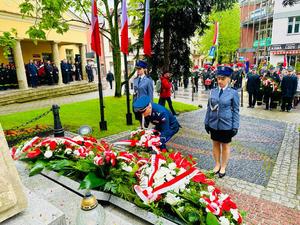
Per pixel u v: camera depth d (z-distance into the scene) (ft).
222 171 13.14
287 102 31.53
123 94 45.62
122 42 21.90
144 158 9.31
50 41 54.80
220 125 12.26
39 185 8.95
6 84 47.44
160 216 7.04
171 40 31.12
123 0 20.61
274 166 14.48
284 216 9.77
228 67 12.09
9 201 5.78
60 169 9.82
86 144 11.45
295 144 18.53
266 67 56.18
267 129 22.93
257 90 34.04
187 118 27.58
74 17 59.26
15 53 47.29
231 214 6.85
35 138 11.96
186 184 7.87
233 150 17.22
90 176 8.55
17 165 10.75
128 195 7.89
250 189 11.85
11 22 45.60
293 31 73.00
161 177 7.74
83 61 65.62
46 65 53.57
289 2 29.27
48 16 24.89
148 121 12.12
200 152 16.79
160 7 25.52
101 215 5.68
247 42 101.86
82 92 55.11
